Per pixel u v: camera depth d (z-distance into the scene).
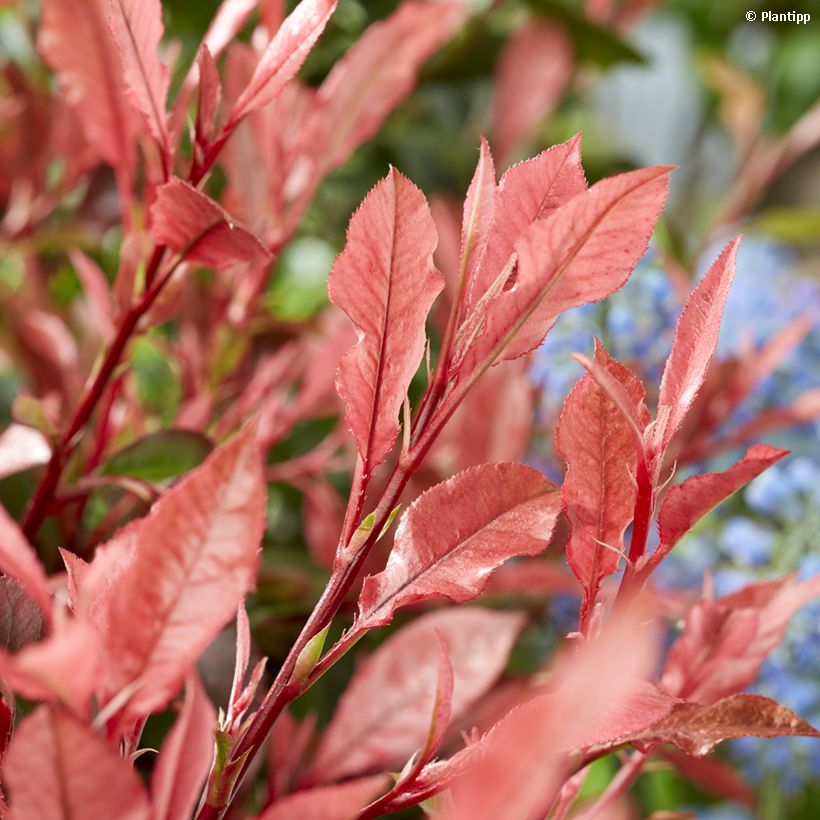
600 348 0.49
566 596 0.94
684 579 0.98
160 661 0.44
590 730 0.46
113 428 0.80
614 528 0.50
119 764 0.42
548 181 0.50
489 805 0.42
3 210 0.98
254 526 0.44
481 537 0.49
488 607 0.89
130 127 0.66
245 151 0.79
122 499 0.74
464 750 0.48
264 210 0.80
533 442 0.99
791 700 0.91
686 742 0.50
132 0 0.54
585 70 1.44
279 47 0.56
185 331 0.87
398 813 0.66
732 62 2.30
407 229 0.48
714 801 0.97
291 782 0.60
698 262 1.30
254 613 0.77
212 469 0.44
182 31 1.19
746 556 0.97
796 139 1.43
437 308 0.96
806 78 2.10
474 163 1.46
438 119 1.54
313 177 0.77
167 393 1.04
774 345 0.89
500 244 0.49
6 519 0.45
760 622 0.55
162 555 0.44
